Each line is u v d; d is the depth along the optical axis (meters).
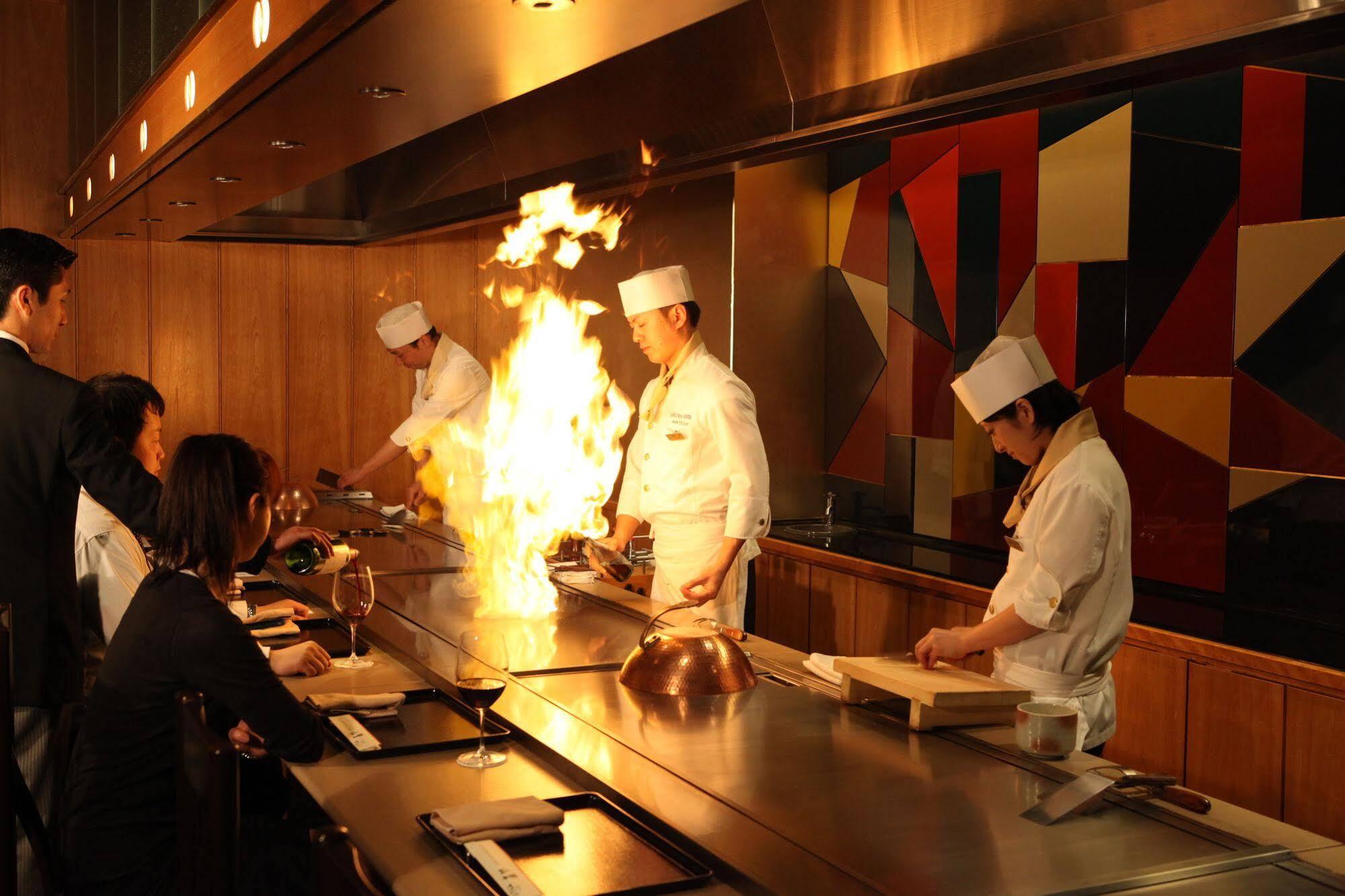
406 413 6.68
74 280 6.04
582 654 2.51
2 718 2.02
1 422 2.57
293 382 6.45
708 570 3.36
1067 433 2.35
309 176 3.54
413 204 5.33
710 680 2.22
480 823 1.53
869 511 4.82
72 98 5.81
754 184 4.76
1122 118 3.68
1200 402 3.47
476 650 2.52
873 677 2.11
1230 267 3.36
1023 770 1.82
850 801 1.67
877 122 2.63
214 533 2.05
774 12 2.67
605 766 1.79
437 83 2.32
